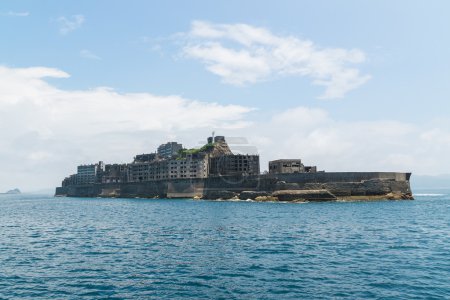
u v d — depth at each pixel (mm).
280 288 25844
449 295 23906
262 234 53219
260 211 100312
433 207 113312
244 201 161875
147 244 45438
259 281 27656
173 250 40938
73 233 57844
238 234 53562
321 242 45406
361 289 25344
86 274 30344
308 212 94688
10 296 24656
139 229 61750
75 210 122250
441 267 31297
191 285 26844
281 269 31281
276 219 76062
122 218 85188
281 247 41969
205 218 81188
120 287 26547
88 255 38625
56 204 176500
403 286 25922
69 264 34219
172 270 31438
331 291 25016
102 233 57156
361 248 40875
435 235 50875
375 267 31578
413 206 118812
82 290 25891
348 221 71062
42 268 32625
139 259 36156
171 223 71188
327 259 35094
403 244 43344
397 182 153875
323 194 147000
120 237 52219
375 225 63906
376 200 148375
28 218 90188
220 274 29875
